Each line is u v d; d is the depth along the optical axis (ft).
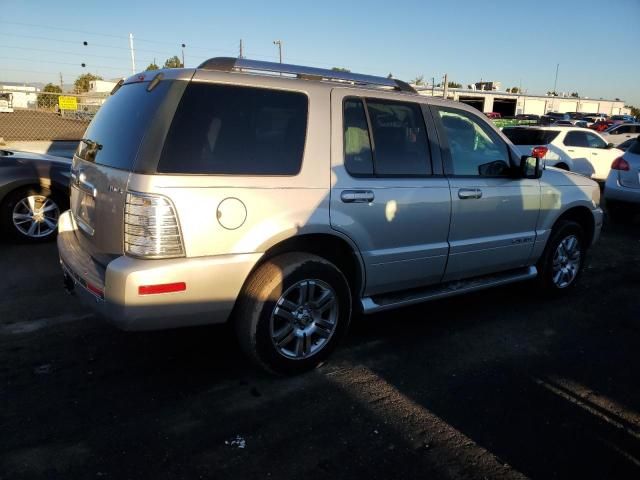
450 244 13.87
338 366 12.30
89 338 13.10
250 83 10.78
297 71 11.74
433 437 9.77
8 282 16.72
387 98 12.74
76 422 9.71
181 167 9.77
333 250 12.35
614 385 12.07
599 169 44.16
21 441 9.11
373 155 12.35
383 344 13.61
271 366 11.19
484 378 12.07
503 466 9.10
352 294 12.84
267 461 8.89
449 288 14.48
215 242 10.03
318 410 10.45
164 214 9.55
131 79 11.94
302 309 11.38
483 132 14.83
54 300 15.37
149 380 11.28
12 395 10.48
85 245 11.53
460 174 14.10
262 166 10.64
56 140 42.27
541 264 16.97
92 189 10.91
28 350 12.35
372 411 10.50
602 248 25.17
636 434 10.26
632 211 29.73
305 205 11.02
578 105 242.58
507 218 15.19
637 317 16.31
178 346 12.89
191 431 9.59
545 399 11.31
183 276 9.71
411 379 11.86
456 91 200.75
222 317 10.54
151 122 9.84
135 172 9.62
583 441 9.92
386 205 12.32
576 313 16.44
